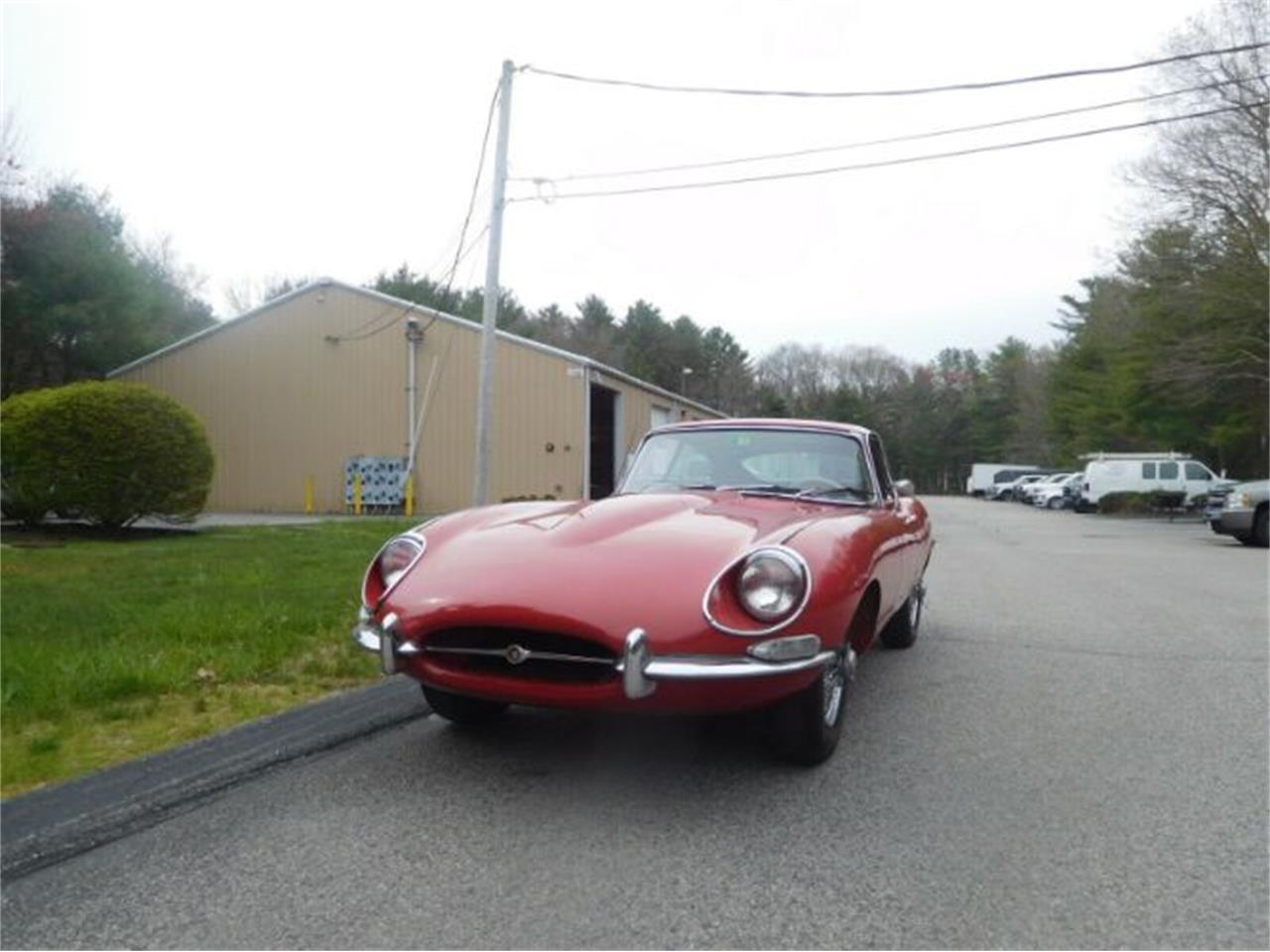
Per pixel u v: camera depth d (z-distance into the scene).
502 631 3.28
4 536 12.14
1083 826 3.22
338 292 22.23
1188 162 28.11
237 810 3.27
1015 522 25.84
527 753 3.92
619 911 2.58
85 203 28.22
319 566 8.91
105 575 8.05
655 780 3.61
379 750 3.95
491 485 20.97
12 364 26.45
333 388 22.25
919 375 84.44
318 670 5.04
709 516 3.88
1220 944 2.44
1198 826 3.23
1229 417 34.56
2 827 3.04
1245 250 28.38
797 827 3.18
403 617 3.39
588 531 3.63
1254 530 15.48
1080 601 8.74
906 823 3.22
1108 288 45.78
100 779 3.45
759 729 4.26
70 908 2.57
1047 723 4.52
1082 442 47.88
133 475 12.10
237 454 23.09
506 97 14.05
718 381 67.50
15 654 4.84
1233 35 26.20
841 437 4.96
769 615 3.18
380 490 21.67
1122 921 2.56
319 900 2.63
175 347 23.61
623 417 23.33
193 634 5.59
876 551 3.98
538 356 20.66
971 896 2.69
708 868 2.86
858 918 2.56
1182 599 8.88
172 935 2.44
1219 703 4.91
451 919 2.53
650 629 3.10
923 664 5.86
